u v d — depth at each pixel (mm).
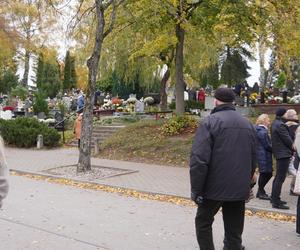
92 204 9406
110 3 13375
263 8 17141
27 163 15391
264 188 10789
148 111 28172
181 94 19422
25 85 44219
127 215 8508
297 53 18297
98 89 41000
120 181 12102
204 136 5312
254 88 31484
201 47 23969
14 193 10359
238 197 5324
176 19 17281
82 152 13312
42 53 37281
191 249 6512
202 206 5520
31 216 8195
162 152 16281
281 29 17562
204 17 16750
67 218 8125
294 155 8227
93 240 6836
